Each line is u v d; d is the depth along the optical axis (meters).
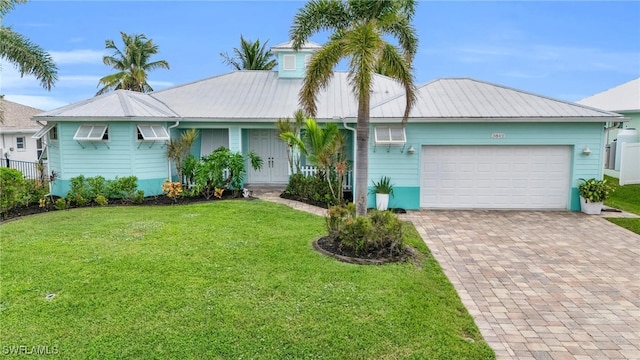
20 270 7.75
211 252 8.91
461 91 15.52
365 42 9.44
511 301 7.13
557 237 11.17
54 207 14.11
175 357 5.11
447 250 10.00
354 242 8.94
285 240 9.94
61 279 7.33
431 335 5.73
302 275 7.68
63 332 5.61
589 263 9.12
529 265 8.98
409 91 10.51
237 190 16.64
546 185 14.48
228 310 6.24
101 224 11.38
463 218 13.30
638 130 21.36
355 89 9.68
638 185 18.98
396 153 14.45
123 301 6.50
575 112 13.87
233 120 17.11
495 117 13.75
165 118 16.25
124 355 5.12
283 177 19.22
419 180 14.52
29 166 22.67
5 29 14.79
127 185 15.04
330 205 14.33
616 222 12.76
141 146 15.95
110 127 15.57
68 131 15.59
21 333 5.57
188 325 5.81
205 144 18.66
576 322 6.38
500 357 5.38
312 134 14.25
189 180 16.84
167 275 7.56
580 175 14.21
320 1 10.44
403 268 8.27
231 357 5.13
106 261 8.26
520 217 13.45
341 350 5.31
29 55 15.09
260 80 20.72
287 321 5.96
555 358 5.38
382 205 14.36
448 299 7.03
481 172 14.55
